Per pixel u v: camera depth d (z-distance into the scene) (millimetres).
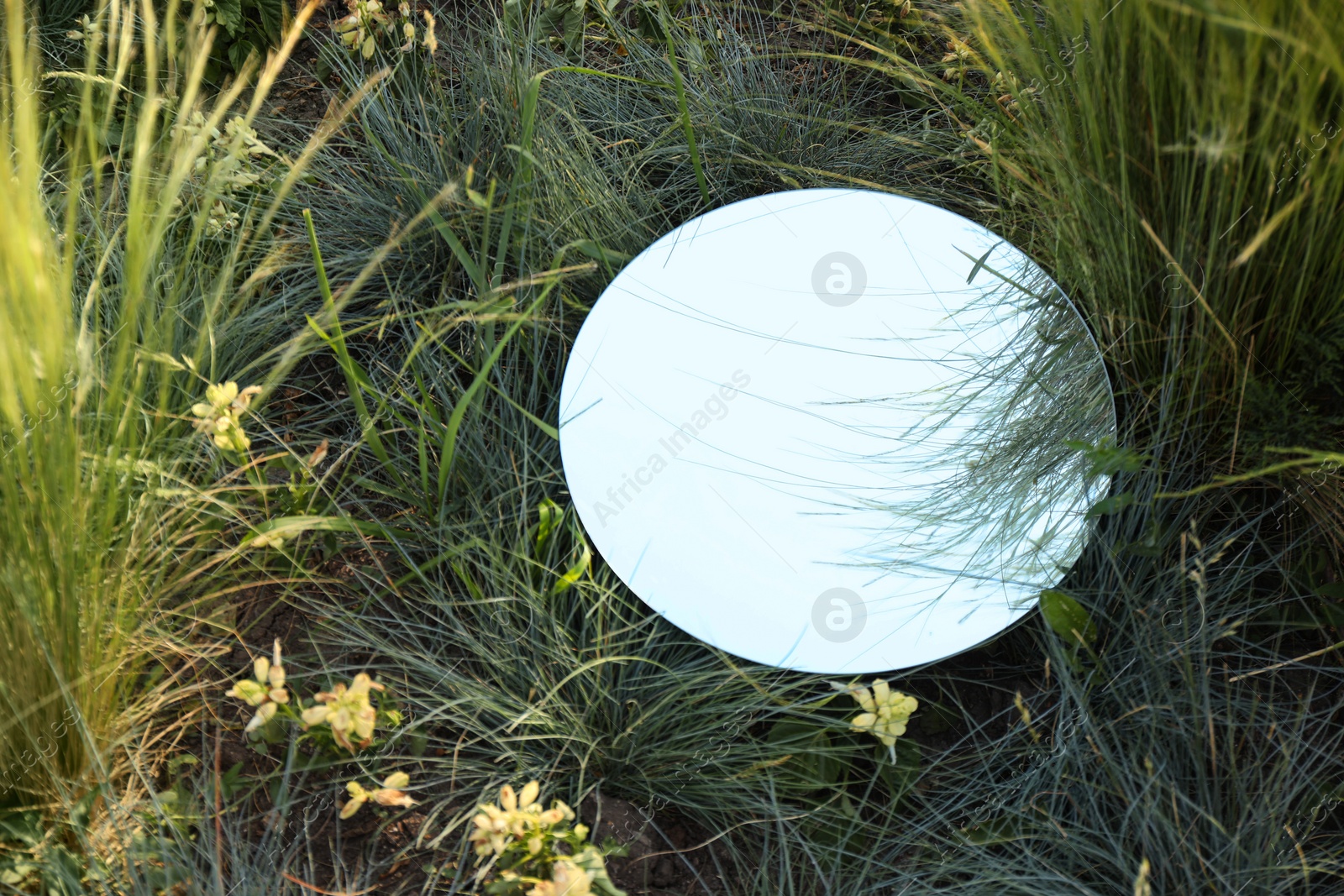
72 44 2180
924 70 2133
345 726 1234
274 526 1510
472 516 1729
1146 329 1646
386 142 2152
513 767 1497
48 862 1297
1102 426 1631
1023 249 1892
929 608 1545
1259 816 1347
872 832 1465
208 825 1404
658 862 1448
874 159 2186
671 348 1707
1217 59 1320
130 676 1478
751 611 1554
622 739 1522
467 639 1553
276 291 2023
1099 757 1441
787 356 1699
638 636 1624
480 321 1704
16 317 1155
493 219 2021
